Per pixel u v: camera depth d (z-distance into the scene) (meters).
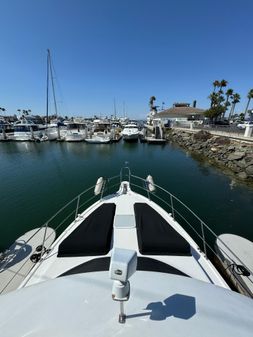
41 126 30.30
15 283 3.34
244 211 7.02
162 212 4.09
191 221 6.34
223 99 36.50
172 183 10.19
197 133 21.12
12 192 8.98
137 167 13.69
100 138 23.48
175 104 54.94
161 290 1.13
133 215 3.71
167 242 2.70
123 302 0.92
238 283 3.37
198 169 13.06
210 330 0.87
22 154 18.22
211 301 1.06
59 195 8.63
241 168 11.74
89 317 0.94
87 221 3.31
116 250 0.92
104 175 11.84
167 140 27.28
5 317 0.99
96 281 1.26
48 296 1.14
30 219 6.52
